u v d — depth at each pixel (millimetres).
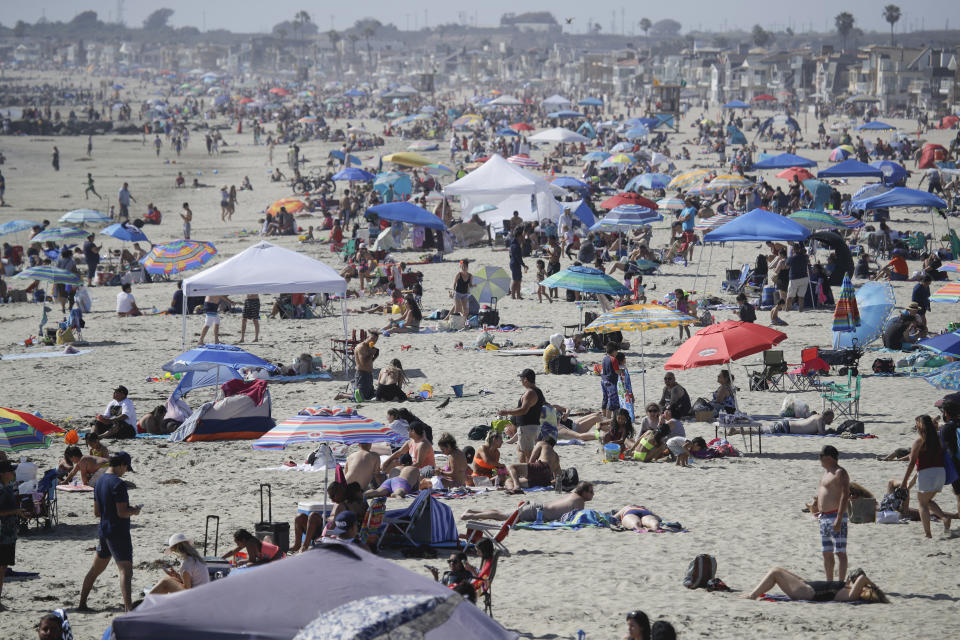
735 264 123250
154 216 178250
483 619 23141
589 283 83062
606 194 185625
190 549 33844
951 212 153125
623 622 32906
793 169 168500
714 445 56562
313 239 150000
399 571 24266
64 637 30516
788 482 50625
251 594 23219
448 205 155125
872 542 41219
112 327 99000
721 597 35312
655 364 79875
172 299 110062
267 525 40344
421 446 50969
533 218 141875
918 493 41438
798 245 97125
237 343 89375
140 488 51781
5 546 36312
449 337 90188
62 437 62469
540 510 45344
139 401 71562
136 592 37156
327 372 79250
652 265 116875
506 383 74000
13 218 188750
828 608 34000
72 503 50250
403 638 19219
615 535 43250
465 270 92562
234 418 62812
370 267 113250
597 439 60500
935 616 32875
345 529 37531
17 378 79000
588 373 77188
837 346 76750
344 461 54938
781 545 41188
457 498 49219
